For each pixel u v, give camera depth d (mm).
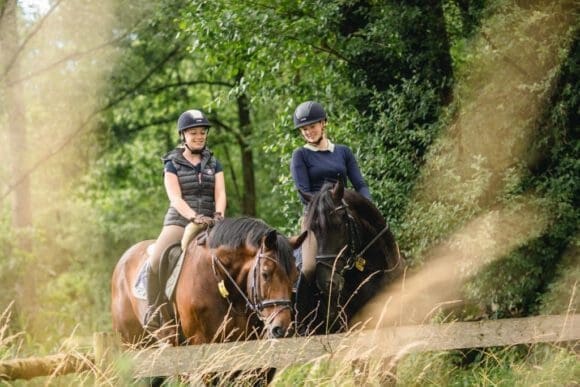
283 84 16344
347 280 9289
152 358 7445
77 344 7980
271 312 7871
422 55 13688
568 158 12047
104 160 30547
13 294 17781
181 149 9453
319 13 14781
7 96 21688
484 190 12305
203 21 15664
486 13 12758
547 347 9945
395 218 13344
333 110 15125
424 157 13086
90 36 22656
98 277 25828
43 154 24438
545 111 12312
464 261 12078
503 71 12602
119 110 29969
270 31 15180
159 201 32250
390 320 9430
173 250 9188
